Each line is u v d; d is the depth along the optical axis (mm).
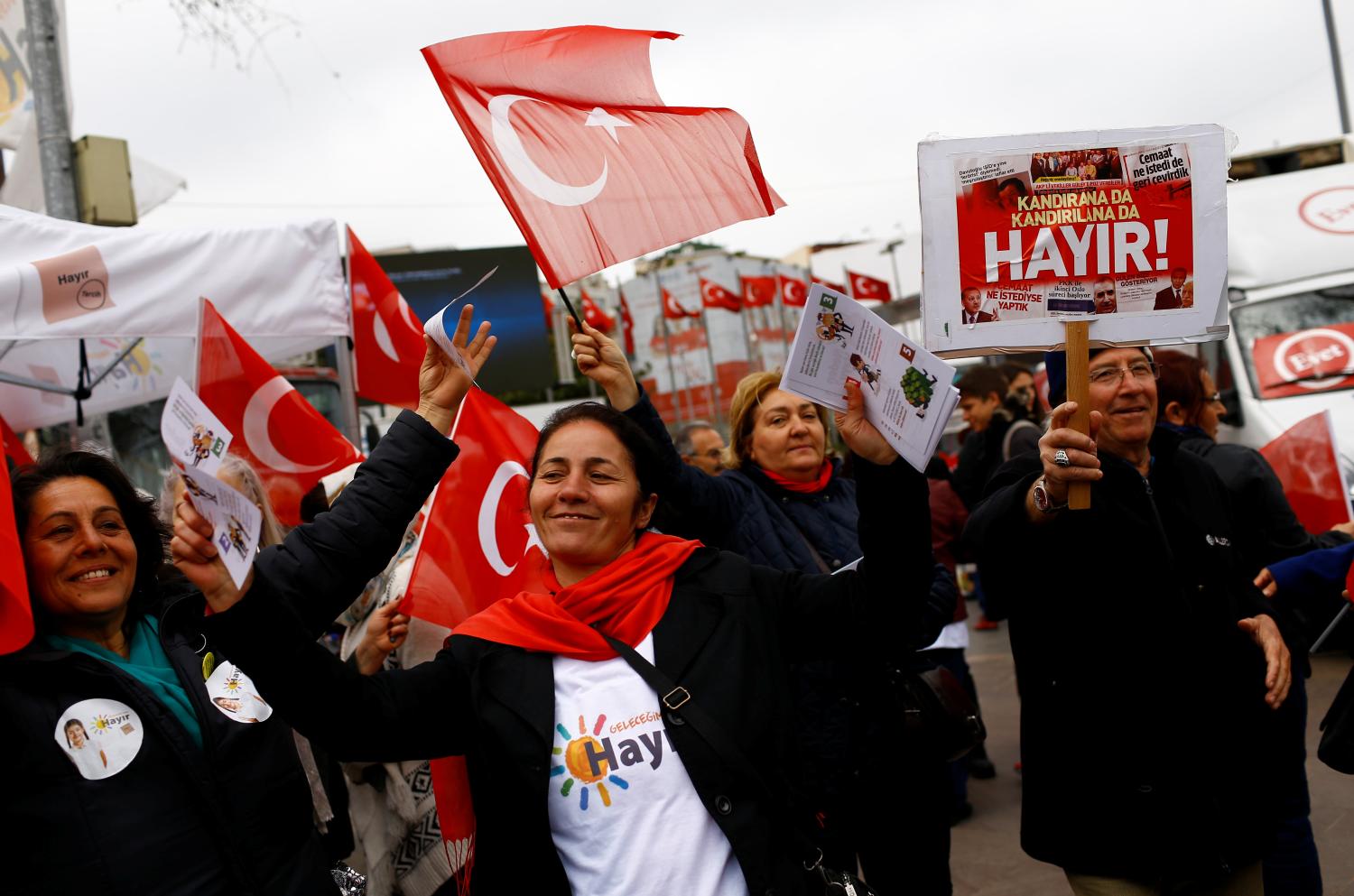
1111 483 2643
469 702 1993
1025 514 2631
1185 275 2295
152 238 3824
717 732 1875
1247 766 2678
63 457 2281
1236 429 8281
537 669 1963
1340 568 2898
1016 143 2293
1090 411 2324
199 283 3895
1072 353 2291
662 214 2551
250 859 2102
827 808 2840
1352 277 8422
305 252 4184
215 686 2189
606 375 2834
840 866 2867
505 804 1898
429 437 2102
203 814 2080
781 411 3281
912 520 1962
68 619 2189
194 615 2277
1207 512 2729
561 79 2566
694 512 3025
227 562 1673
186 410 1723
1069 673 2637
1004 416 5961
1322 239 8633
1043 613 2666
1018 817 5094
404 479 2068
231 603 1743
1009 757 6066
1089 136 2295
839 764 2840
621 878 1827
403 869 3072
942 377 1831
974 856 4676
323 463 3508
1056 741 2660
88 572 2166
